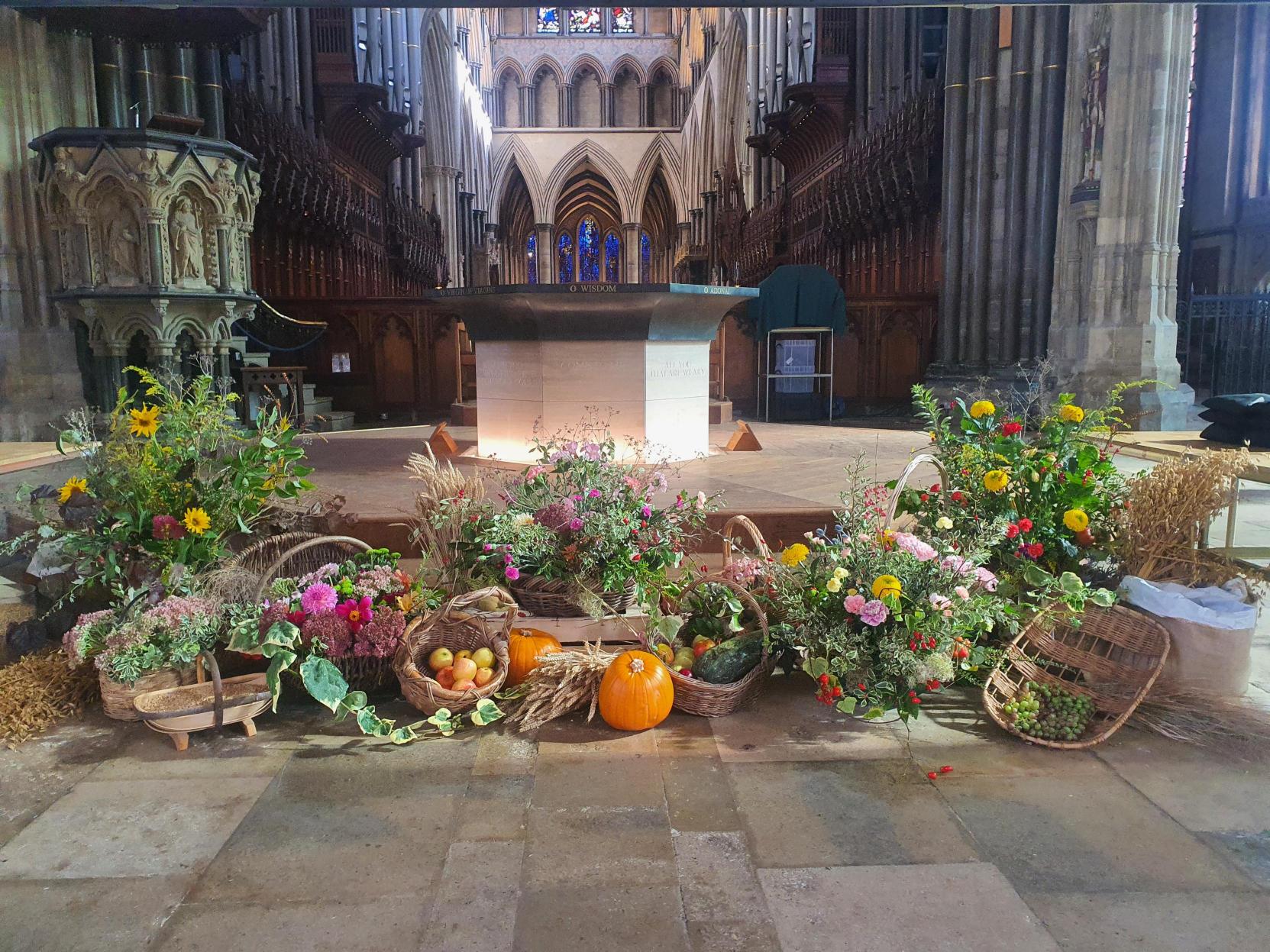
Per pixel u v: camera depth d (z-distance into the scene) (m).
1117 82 10.31
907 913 2.14
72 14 9.31
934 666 3.10
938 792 2.74
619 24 43.66
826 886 2.25
